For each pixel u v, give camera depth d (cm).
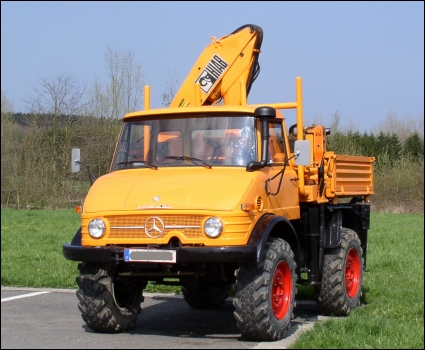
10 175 3189
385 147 3366
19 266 1331
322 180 902
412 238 1983
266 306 694
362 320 763
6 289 1136
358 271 970
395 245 1811
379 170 3288
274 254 718
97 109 2823
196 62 980
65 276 1212
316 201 871
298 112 875
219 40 974
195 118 800
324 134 945
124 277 775
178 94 981
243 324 698
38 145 3155
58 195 3177
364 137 2977
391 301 963
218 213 679
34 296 1059
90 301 747
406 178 3247
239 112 786
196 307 983
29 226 2208
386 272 1293
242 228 684
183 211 687
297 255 814
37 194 3167
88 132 2752
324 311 917
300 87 874
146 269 753
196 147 787
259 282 693
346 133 2584
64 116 3058
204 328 820
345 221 1040
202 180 725
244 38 963
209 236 677
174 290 1135
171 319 891
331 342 667
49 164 3148
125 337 744
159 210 695
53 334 762
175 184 725
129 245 709
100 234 716
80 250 715
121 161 820
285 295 750
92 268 752
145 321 873
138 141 818
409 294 1024
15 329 794
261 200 725
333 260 908
